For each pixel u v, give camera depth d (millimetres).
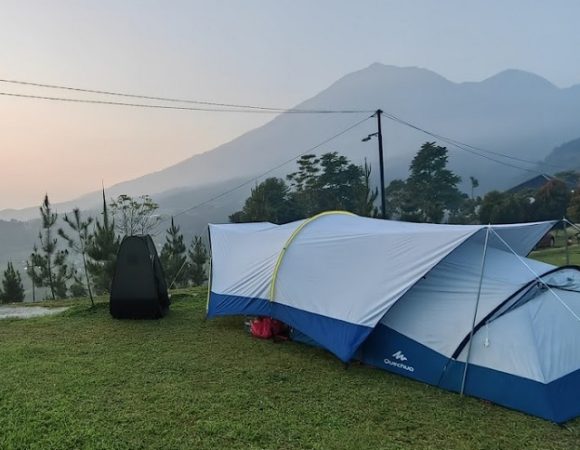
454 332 5242
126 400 4836
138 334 7586
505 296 5191
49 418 4398
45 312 10258
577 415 4523
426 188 57469
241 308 7457
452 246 5535
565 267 5828
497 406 4770
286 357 6301
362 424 4344
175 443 3961
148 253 8672
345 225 7324
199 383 5340
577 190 39406
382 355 5785
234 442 3992
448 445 3977
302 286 6645
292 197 50688
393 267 5852
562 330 5016
